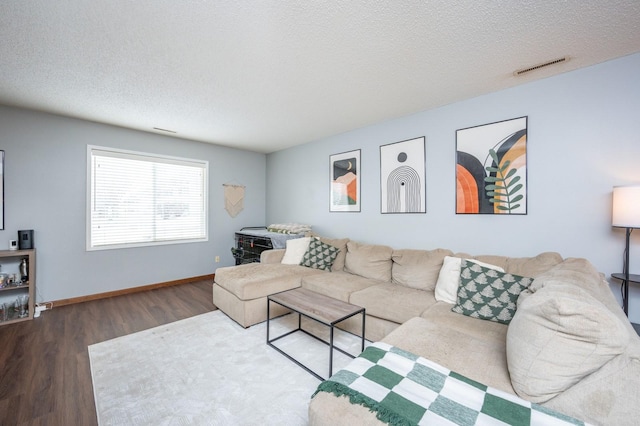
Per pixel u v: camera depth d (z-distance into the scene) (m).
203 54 1.88
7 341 2.27
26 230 2.88
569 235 2.12
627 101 1.90
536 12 1.46
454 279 2.18
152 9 1.45
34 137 2.98
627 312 1.76
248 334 2.41
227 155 4.71
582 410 0.92
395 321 2.11
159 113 3.04
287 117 3.18
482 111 2.54
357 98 2.64
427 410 0.92
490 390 1.04
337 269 3.27
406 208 3.11
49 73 2.14
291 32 1.64
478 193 2.57
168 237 4.07
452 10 1.45
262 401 1.56
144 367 1.89
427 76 2.20
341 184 3.85
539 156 2.25
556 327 0.98
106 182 3.50
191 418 1.43
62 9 1.44
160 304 3.21
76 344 2.22
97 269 3.42
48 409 1.48
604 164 1.98
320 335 2.39
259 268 3.20
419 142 2.99
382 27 1.59
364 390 1.03
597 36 1.67
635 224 1.66
